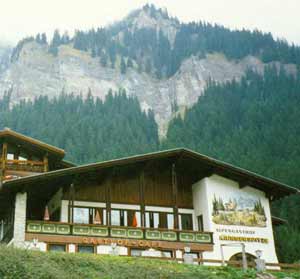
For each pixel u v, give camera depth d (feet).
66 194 141.59
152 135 569.23
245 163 356.79
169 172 152.87
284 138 422.82
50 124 501.15
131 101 618.44
